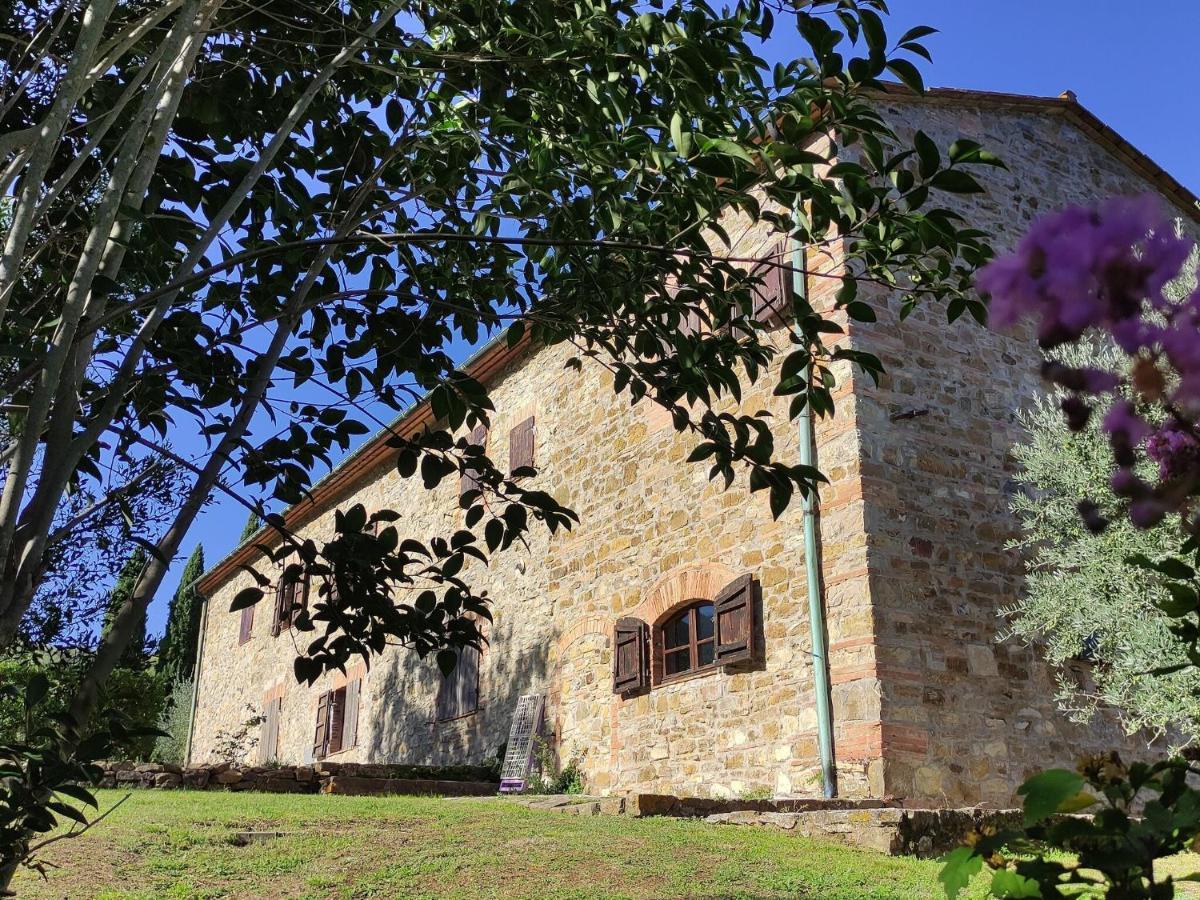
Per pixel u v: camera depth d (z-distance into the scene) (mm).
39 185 2658
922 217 2971
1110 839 1131
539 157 4250
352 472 17766
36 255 3479
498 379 14508
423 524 15477
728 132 3850
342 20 4234
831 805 7367
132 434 3434
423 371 4211
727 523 9727
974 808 7289
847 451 8570
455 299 4410
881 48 2896
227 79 4168
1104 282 934
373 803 8070
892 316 9117
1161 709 7000
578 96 4227
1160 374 924
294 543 3463
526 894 5215
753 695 8953
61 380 2816
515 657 12609
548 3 3986
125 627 2621
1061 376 985
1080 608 7699
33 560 2561
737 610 9203
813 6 3240
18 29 3754
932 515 8602
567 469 12406
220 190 4012
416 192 4496
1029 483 9102
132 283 4027
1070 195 10953
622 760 10406
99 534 4918
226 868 5723
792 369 3578
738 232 10438
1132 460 984
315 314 4352
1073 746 8516
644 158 3865
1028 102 10781
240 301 4258
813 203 3391
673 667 10227
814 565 8570
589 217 4238
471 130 4629
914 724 7852
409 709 14688
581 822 7070
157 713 13953
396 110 4516
